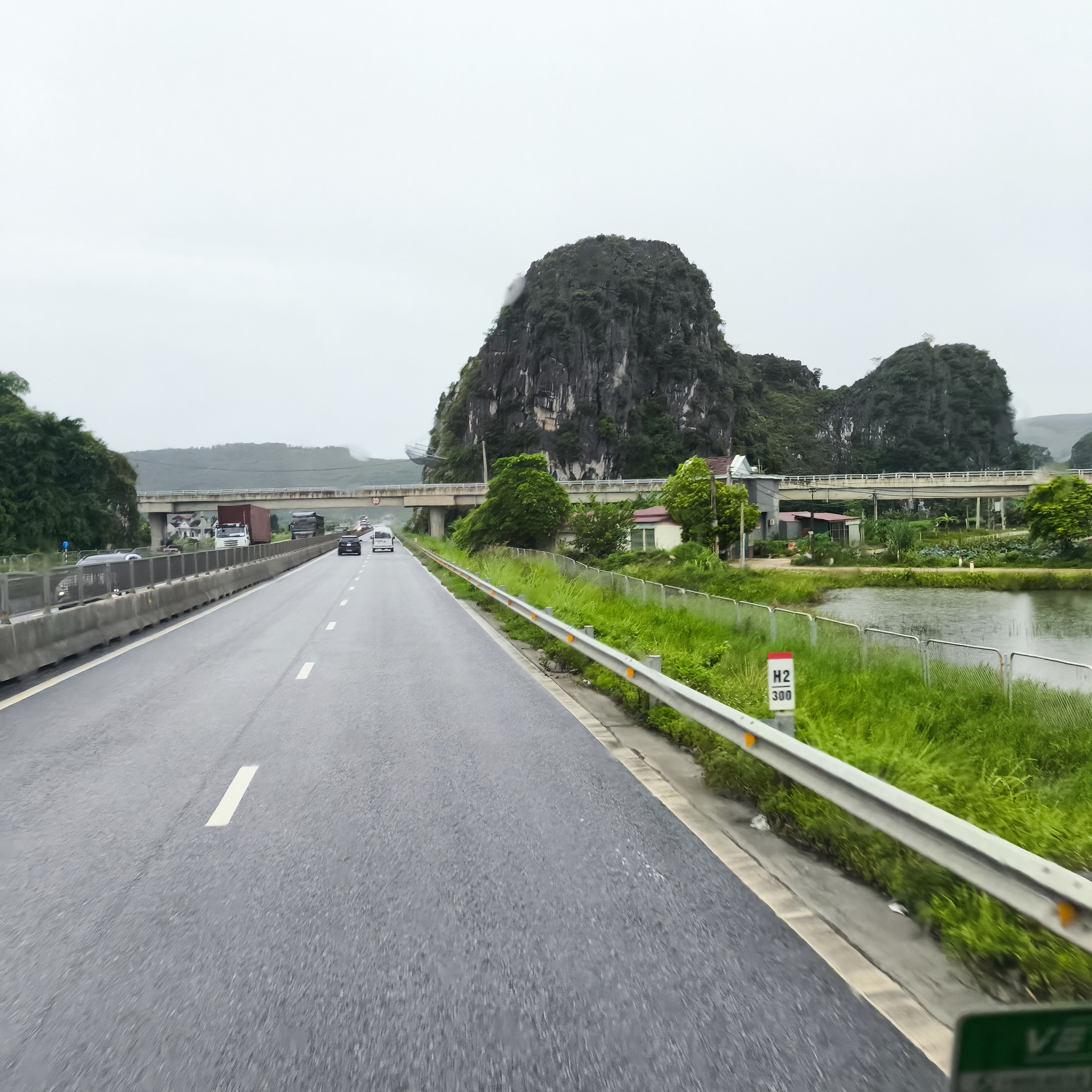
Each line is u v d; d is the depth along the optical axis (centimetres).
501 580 2842
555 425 17588
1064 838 523
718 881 503
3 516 6475
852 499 11656
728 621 1798
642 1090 303
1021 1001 366
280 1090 306
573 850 554
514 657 1486
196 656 1526
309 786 707
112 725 959
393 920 448
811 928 439
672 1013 355
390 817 623
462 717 988
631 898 477
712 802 662
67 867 529
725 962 401
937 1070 314
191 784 717
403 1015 355
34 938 431
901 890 468
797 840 570
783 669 688
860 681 1147
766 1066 317
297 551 5716
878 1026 345
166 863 535
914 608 3984
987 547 7344
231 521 7094
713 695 915
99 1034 343
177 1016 356
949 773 653
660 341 18800
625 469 17712
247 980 386
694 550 5472
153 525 11550
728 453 18762
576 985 379
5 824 615
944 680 1130
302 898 479
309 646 1639
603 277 18412
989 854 384
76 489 7094
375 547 8219
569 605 1994
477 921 447
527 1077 311
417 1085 308
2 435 6794
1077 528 6531
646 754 813
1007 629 3155
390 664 1402
